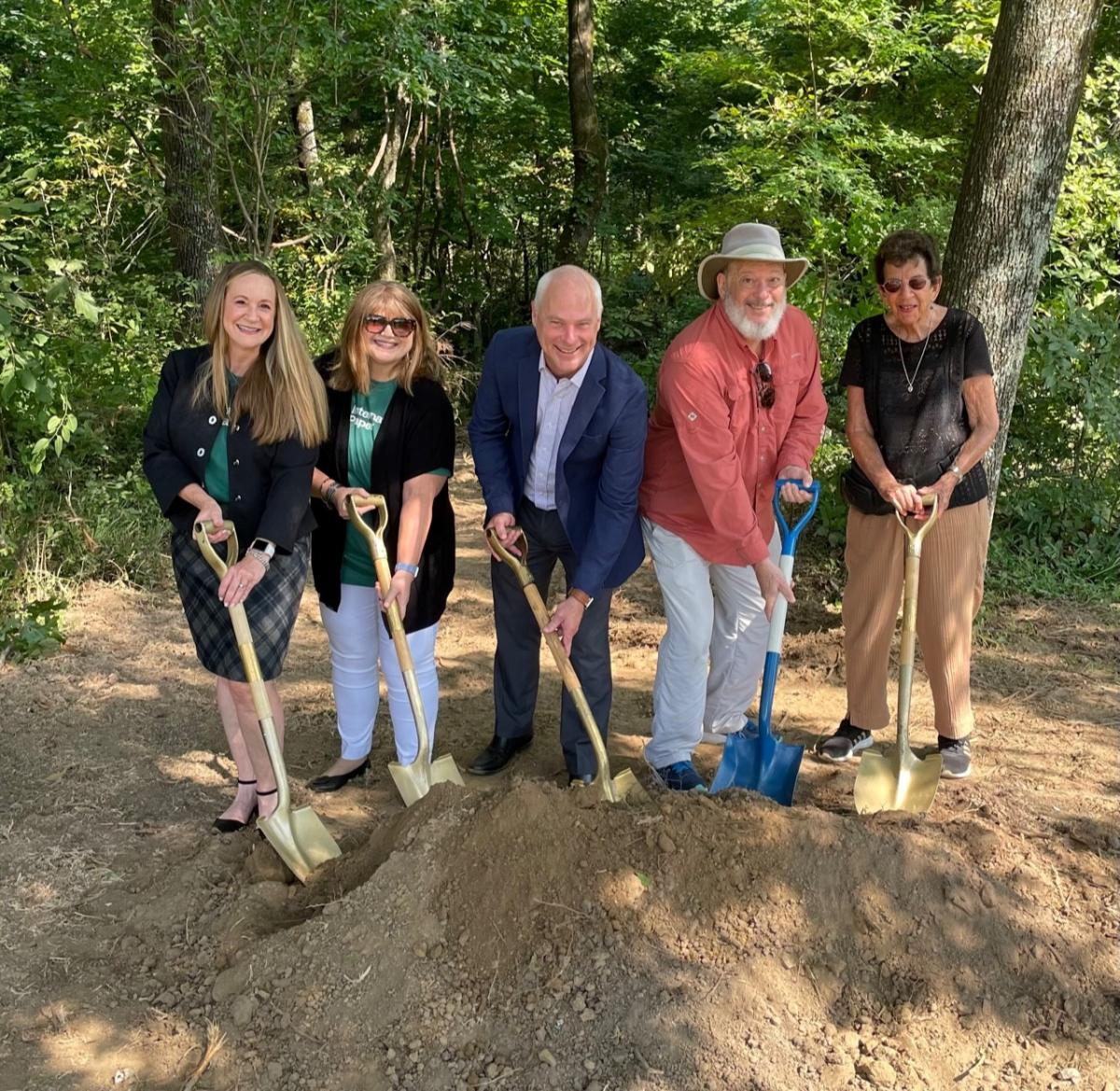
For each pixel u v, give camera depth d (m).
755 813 3.00
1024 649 5.27
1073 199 6.77
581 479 3.48
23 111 9.67
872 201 6.53
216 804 3.75
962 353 3.66
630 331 10.58
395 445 3.39
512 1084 2.47
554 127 14.12
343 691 3.78
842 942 2.80
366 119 13.68
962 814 3.58
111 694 4.68
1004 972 2.80
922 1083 2.50
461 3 9.75
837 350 6.73
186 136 9.06
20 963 2.89
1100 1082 2.52
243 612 3.04
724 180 8.90
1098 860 3.29
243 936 2.90
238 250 9.62
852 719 4.09
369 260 10.82
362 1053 2.56
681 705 3.66
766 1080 2.48
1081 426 6.70
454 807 3.07
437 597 3.65
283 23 8.30
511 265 14.23
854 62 7.54
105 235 8.89
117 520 6.35
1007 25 4.82
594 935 2.74
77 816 3.64
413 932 2.78
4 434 5.65
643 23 14.99
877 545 3.83
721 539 3.48
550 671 5.03
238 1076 2.52
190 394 3.12
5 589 5.37
